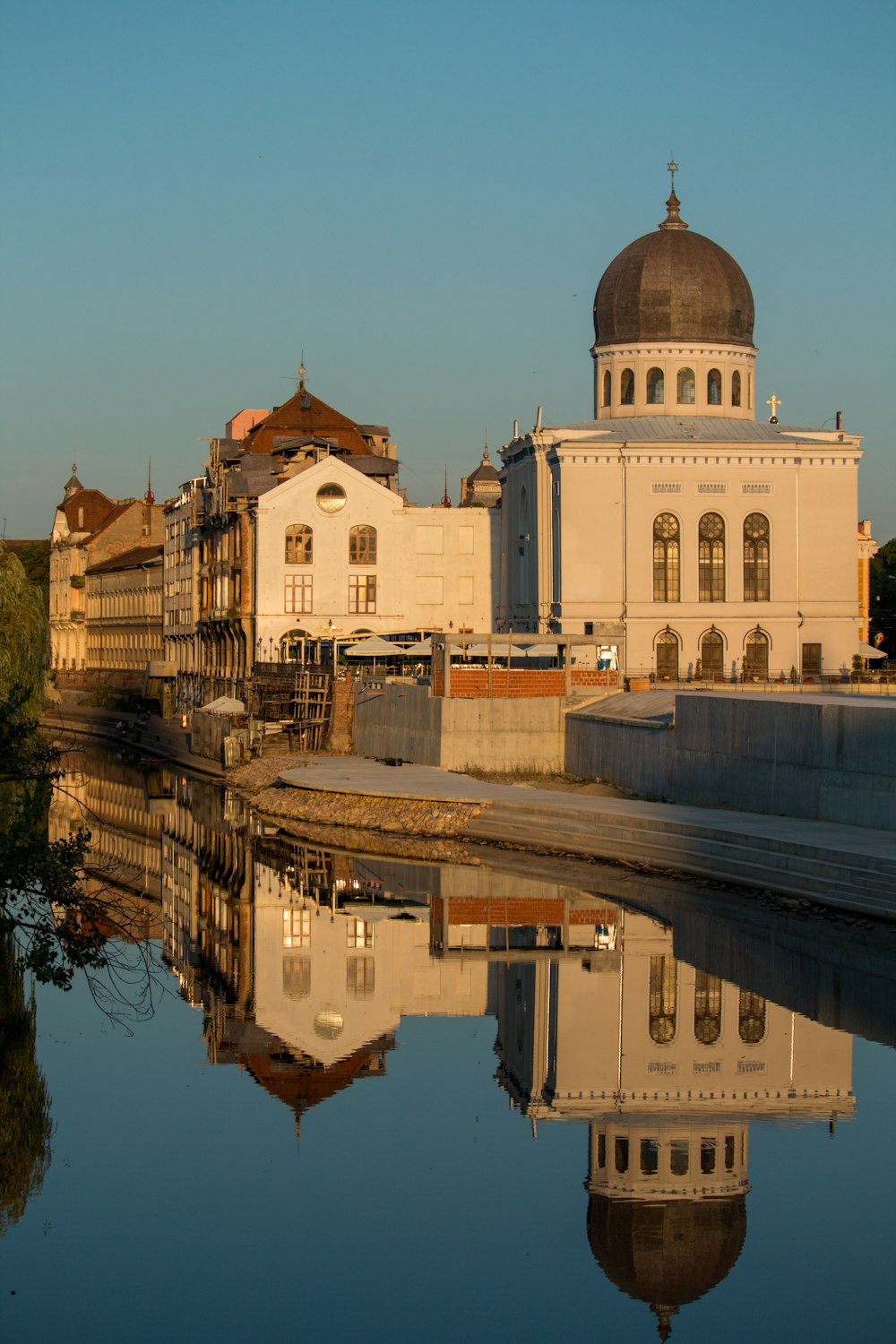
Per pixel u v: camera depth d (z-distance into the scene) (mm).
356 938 57500
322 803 85438
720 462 111312
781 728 67375
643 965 51219
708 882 61188
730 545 111688
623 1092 39656
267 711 115438
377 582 125250
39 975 41750
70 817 93438
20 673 65688
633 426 115312
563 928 56750
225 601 133000
